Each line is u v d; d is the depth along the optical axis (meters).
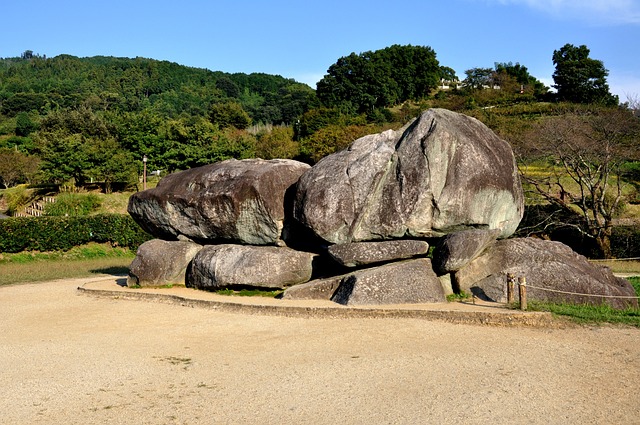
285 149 49.75
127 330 11.19
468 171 13.19
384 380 7.74
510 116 47.47
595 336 9.88
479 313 10.98
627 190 33.22
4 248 25.88
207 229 15.69
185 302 13.73
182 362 8.85
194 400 7.18
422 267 12.78
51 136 53.66
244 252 14.52
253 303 12.73
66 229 27.75
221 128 68.75
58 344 10.13
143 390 7.59
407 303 12.19
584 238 26.78
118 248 29.20
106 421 6.55
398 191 13.26
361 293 12.25
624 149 26.69
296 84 120.50
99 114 66.44
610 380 7.67
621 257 25.53
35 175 46.56
